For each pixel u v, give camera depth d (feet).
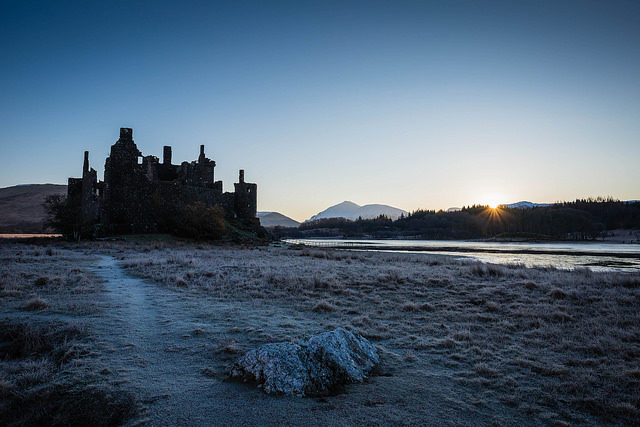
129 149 201.67
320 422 20.03
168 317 40.34
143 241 174.29
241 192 269.64
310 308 46.57
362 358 28.09
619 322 40.47
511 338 35.83
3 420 21.16
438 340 34.73
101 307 43.19
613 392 24.30
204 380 25.03
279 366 24.62
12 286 52.08
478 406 22.47
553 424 20.49
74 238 177.58
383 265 97.50
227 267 82.38
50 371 26.40
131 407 21.50
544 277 73.36
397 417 20.77
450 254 223.30
